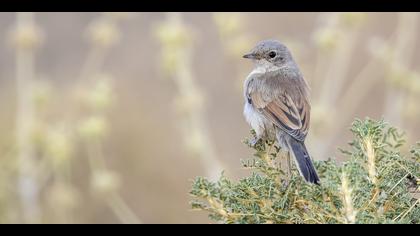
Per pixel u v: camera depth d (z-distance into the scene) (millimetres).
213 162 13461
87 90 16031
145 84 18938
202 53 19359
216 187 5590
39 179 14570
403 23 15383
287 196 5605
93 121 13867
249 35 18234
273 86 8992
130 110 17906
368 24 18312
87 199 15727
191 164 16922
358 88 16750
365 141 5887
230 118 18312
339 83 14602
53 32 20969
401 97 14344
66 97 17562
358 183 5211
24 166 14406
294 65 9594
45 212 14555
